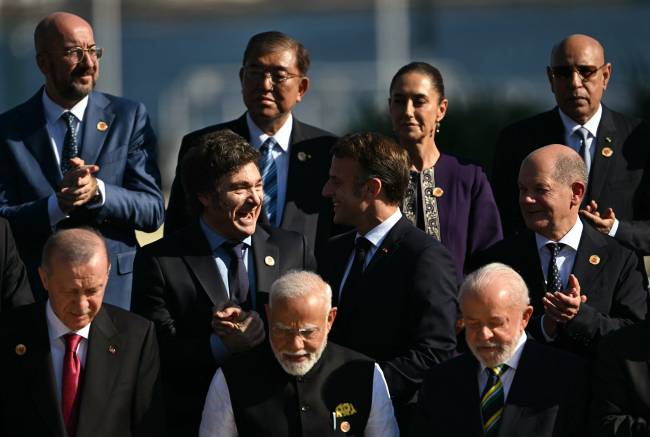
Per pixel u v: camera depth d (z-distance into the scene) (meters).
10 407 19.78
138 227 24.58
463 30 133.38
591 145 25.88
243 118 26.14
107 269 19.73
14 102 124.12
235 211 21.45
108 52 119.38
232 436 20.09
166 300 21.62
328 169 25.75
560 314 21.14
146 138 25.42
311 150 25.84
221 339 20.77
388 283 21.36
